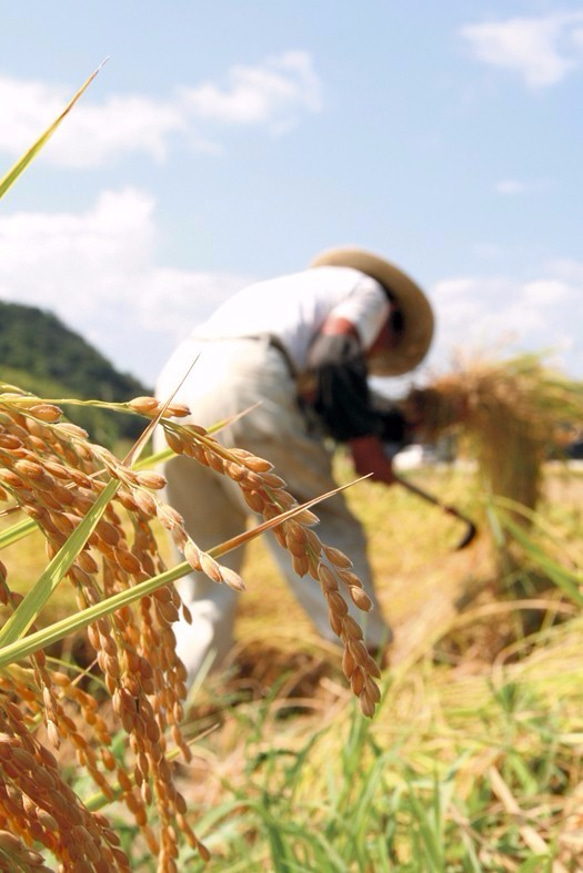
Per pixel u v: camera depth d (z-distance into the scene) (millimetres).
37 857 584
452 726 2633
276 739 2811
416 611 4848
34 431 755
